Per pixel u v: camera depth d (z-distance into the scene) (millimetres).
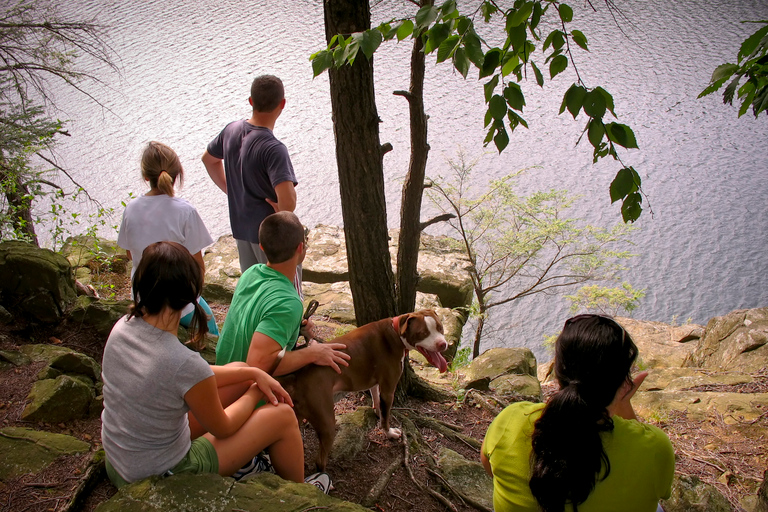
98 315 3982
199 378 2045
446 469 3309
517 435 1778
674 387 5383
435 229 28188
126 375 2043
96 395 3355
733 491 3674
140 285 2000
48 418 3047
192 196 47625
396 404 4008
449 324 7008
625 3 83438
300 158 55469
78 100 61500
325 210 47406
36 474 2607
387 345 3238
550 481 1588
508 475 1766
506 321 31031
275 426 2408
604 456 1603
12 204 7773
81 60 68688
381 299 3836
